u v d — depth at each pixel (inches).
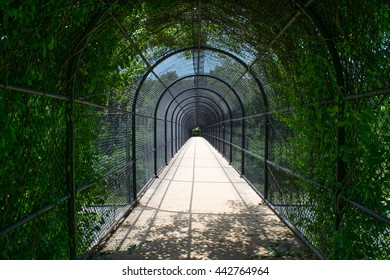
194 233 167.2
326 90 111.3
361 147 89.2
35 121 87.8
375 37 82.4
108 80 148.2
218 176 353.1
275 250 143.6
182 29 194.5
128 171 215.9
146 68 224.2
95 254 139.0
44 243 94.0
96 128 131.0
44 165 93.7
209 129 1086.4
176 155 610.5
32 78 83.5
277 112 179.3
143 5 140.5
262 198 236.2
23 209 81.4
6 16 67.1
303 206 141.7
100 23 113.3
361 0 85.1
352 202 94.5
